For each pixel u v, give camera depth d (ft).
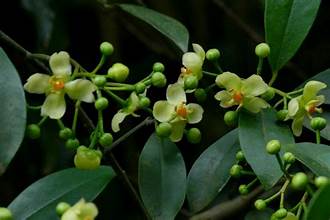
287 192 1.36
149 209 1.14
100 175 1.19
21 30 1.68
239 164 1.18
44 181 1.16
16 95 1.04
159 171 1.16
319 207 0.97
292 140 1.12
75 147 1.11
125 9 1.24
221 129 1.69
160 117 1.14
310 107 1.14
